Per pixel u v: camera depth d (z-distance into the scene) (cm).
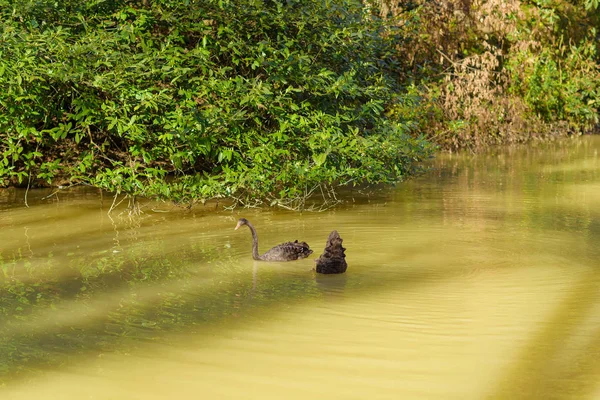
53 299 776
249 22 1388
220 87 1280
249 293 789
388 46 1677
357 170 1322
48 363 609
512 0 2425
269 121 1395
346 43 1426
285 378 573
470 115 2258
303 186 1319
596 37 2961
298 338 655
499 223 1142
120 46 1295
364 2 1867
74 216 1226
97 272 880
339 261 866
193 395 547
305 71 1358
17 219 1202
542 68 2667
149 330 679
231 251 982
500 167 1862
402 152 1420
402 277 845
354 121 1477
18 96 1214
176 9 1348
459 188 1517
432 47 2277
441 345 636
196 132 1236
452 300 756
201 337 660
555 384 559
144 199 1381
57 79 1247
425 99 2144
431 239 1034
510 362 600
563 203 1327
